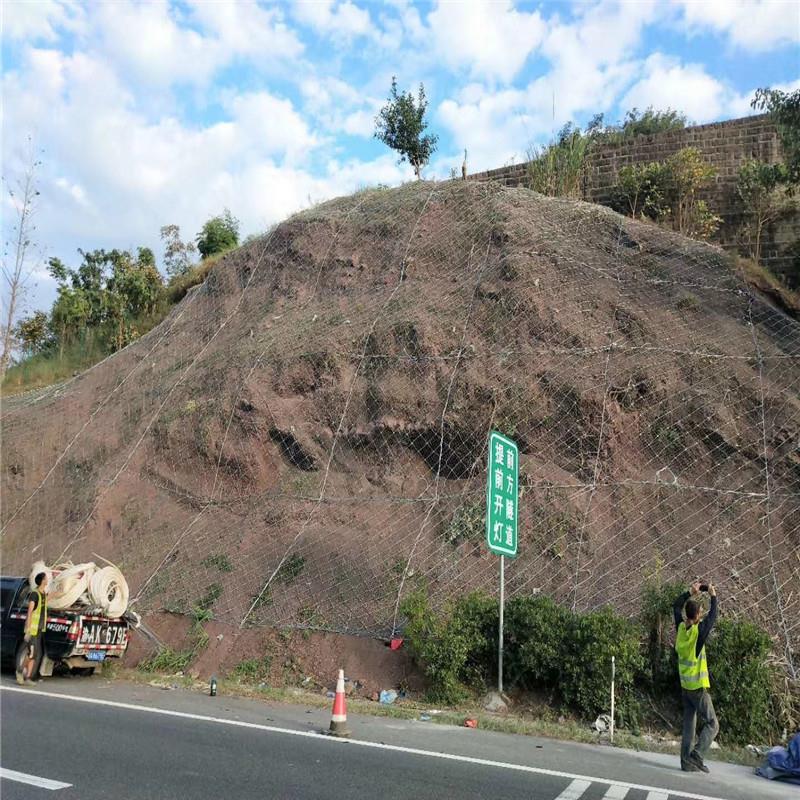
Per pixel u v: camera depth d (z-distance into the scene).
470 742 6.87
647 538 9.84
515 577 9.89
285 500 12.30
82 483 15.12
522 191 15.88
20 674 9.30
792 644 8.26
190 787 5.09
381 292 14.80
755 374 11.18
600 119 26.44
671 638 8.24
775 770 6.23
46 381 23.91
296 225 17.39
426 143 21.19
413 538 10.83
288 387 13.71
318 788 5.12
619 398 11.21
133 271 26.28
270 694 8.94
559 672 8.25
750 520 9.68
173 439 14.25
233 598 11.09
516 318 12.71
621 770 6.08
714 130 17.34
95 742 6.30
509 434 11.42
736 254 14.34
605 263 13.48
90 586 10.06
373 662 9.45
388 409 12.47
